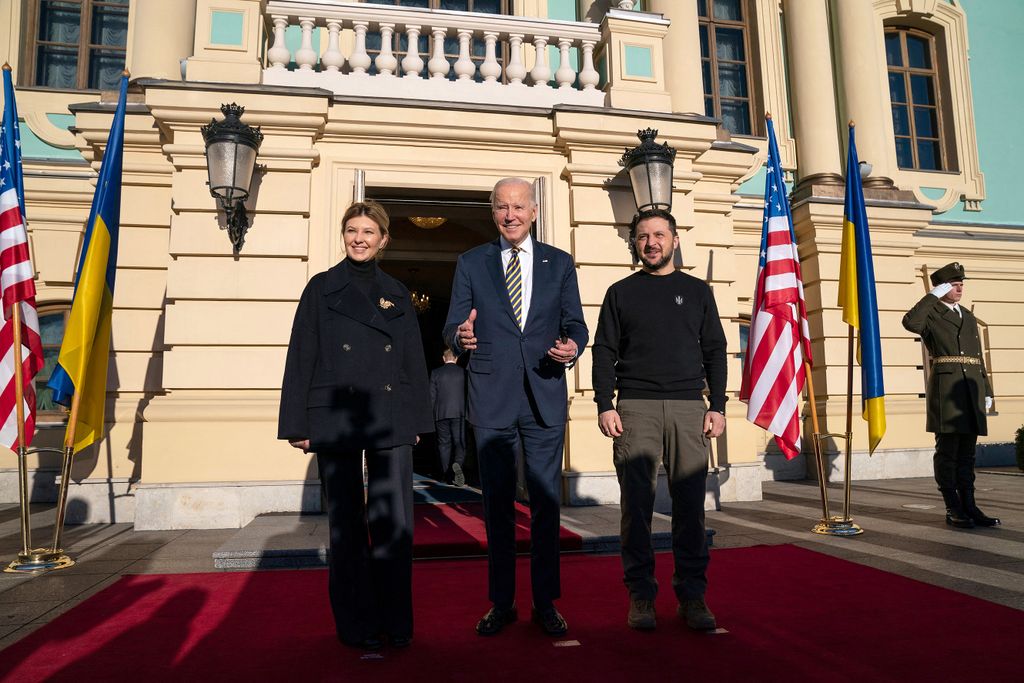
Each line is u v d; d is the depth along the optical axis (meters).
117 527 5.49
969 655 2.28
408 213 7.18
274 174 5.65
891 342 9.34
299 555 3.96
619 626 2.66
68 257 7.96
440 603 3.08
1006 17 11.83
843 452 8.89
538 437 2.70
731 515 5.73
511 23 6.42
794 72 10.25
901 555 3.96
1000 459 10.22
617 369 2.88
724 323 6.92
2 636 2.62
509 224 2.81
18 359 4.18
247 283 5.52
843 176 9.88
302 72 5.96
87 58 8.84
